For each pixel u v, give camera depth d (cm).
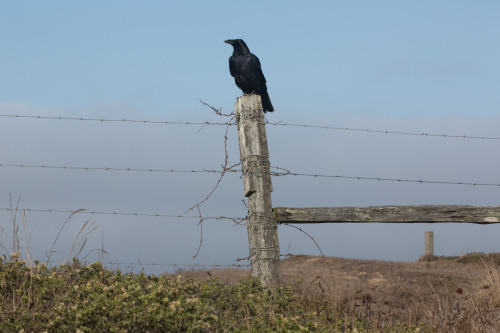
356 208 1311
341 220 1298
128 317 780
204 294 949
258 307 941
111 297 877
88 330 759
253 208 1278
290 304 1055
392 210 1317
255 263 1263
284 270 3216
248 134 1301
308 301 1207
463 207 1326
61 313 803
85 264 1095
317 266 3278
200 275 2047
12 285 990
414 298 2033
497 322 1231
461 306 1339
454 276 2678
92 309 793
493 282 1772
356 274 3008
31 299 932
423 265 3469
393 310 1677
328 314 1120
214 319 825
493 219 1315
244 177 1296
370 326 1155
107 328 779
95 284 930
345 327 1003
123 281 1005
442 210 1323
